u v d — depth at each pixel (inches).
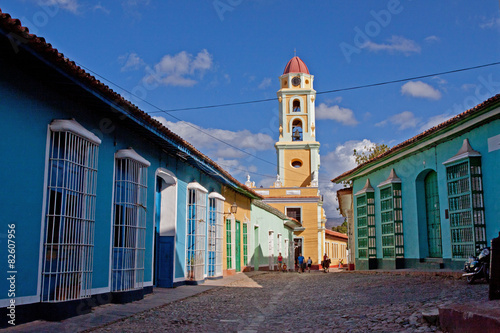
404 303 331.3
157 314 336.8
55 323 277.1
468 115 471.8
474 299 305.6
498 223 460.1
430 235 623.8
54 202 296.8
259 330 274.4
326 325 278.4
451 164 530.3
